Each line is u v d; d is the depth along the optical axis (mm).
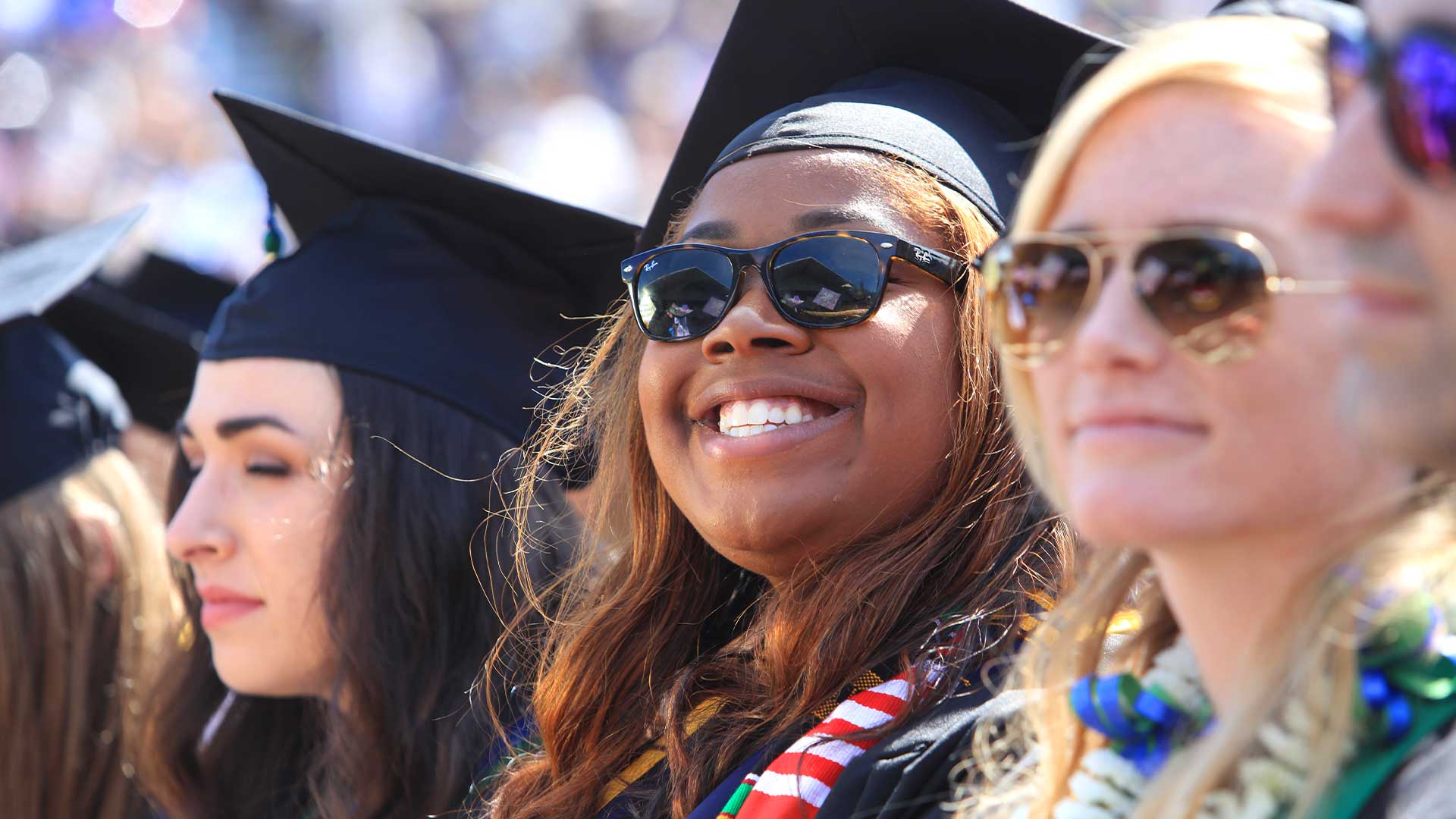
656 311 3332
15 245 14969
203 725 5305
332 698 4527
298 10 16766
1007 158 3625
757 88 4102
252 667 4660
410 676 4512
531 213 4934
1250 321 1712
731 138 4234
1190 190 1794
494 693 4465
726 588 3812
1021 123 3818
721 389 3213
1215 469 1731
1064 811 2201
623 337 3990
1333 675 1780
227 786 5246
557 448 4320
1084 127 1907
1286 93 1806
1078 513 1802
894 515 3184
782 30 3941
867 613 3129
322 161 5125
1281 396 1709
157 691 5336
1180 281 1750
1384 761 1778
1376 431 1566
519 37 17312
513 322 4965
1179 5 10359
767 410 3193
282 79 16734
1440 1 1490
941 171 3305
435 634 4562
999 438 3178
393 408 4668
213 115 16547
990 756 2670
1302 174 1754
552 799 3555
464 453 4703
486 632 4590
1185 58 1847
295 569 4602
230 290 7121
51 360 5949
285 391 4645
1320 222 1593
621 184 16938
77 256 6312
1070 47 3615
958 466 3162
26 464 5664
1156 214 1806
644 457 3799
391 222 4980
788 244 3145
